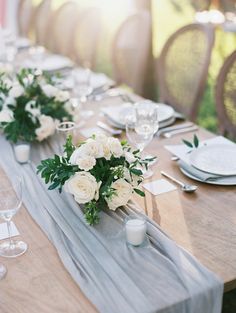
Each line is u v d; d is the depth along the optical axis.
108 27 5.89
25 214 1.51
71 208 1.50
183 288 1.17
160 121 2.10
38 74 2.13
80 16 3.67
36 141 2.02
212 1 5.11
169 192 1.62
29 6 4.59
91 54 3.60
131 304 1.11
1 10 5.23
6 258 1.31
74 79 2.33
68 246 1.33
